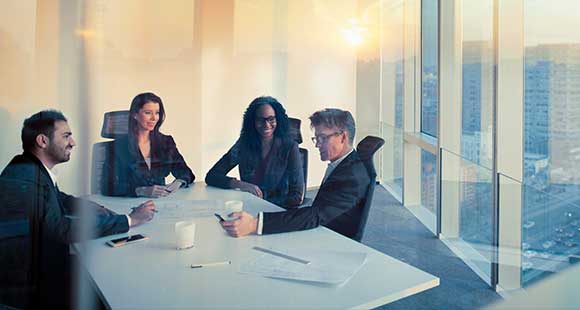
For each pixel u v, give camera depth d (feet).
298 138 7.13
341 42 8.04
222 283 2.75
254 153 6.57
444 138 7.02
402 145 7.58
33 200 4.15
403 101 8.02
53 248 3.73
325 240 3.73
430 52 7.71
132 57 6.18
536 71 4.88
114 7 6.03
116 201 4.72
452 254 5.75
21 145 4.59
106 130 5.47
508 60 5.27
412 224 6.49
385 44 8.08
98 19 5.75
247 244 3.55
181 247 3.43
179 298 2.54
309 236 3.86
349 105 7.77
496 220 5.60
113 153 5.37
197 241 3.59
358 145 7.12
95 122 5.36
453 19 6.91
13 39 4.94
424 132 7.73
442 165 7.00
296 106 7.61
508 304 4.75
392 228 6.31
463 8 6.67
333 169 6.38
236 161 6.46
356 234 5.28
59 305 3.37
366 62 8.00
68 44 5.37
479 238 5.96
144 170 5.54
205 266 3.04
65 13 5.37
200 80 7.03
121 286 2.70
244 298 2.55
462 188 6.59
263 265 3.08
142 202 4.74
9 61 4.89
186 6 6.90
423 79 7.88
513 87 5.23
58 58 5.25
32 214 4.01
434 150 7.27
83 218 4.03
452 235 6.27
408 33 8.06
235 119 6.97
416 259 5.56
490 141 5.94
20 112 4.81
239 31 7.57
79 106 5.26
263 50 7.59
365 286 2.75
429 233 6.29
